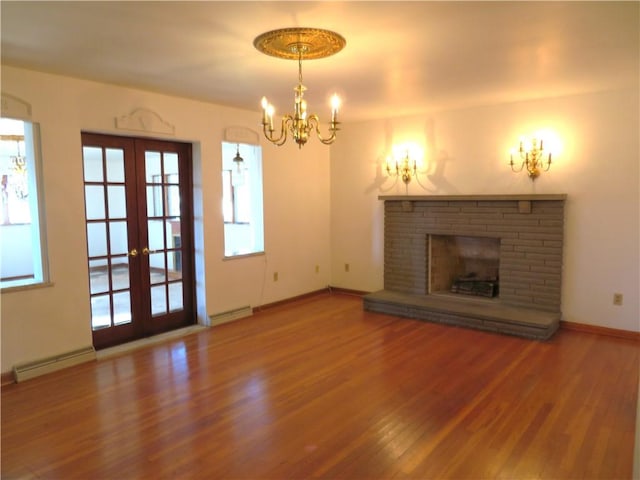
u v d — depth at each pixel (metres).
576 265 4.54
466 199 4.96
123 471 2.33
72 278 3.78
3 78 3.31
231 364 3.76
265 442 2.58
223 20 2.47
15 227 6.97
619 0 2.25
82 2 2.22
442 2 2.25
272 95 4.34
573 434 2.62
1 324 3.40
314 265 6.25
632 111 4.14
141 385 3.36
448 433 2.65
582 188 4.45
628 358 3.79
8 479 2.28
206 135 4.74
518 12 2.39
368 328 4.72
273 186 5.58
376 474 2.28
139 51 3.01
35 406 3.04
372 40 2.79
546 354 3.89
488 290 5.21
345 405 3.01
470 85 3.98
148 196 4.46
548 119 4.57
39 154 3.55
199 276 4.88
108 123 3.93
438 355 3.90
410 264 5.53
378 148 5.84
